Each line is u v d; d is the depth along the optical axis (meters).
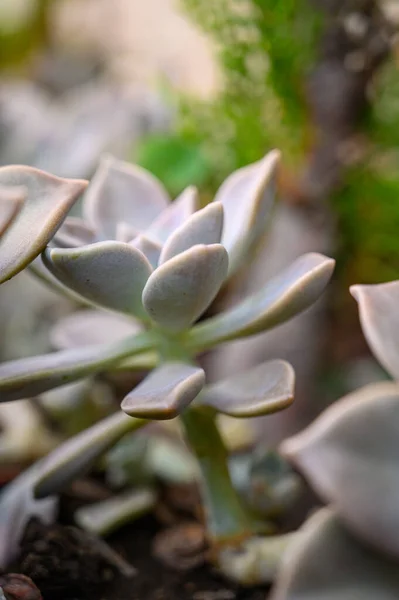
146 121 0.55
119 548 0.32
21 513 0.29
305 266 0.28
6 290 0.45
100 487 0.34
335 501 0.26
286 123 0.38
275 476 0.32
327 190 0.38
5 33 0.89
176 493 0.34
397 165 0.42
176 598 0.30
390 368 0.26
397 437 0.26
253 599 0.30
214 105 0.41
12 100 0.59
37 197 0.25
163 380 0.26
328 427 0.26
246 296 0.41
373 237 0.41
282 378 0.27
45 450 0.35
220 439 0.29
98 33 0.93
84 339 0.31
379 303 0.26
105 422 0.29
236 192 0.29
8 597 0.26
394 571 0.26
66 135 0.54
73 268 0.26
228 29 0.38
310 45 0.36
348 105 0.37
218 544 0.30
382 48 0.36
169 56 0.74
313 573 0.26
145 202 0.30
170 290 0.26
